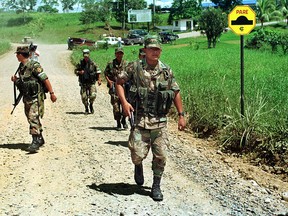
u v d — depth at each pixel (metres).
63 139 9.01
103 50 49.06
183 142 8.73
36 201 5.54
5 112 12.57
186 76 14.65
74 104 14.27
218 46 52.44
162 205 5.42
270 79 12.29
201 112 9.66
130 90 5.50
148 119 5.49
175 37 62.47
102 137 9.21
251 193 5.90
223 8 99.94
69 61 38.06
